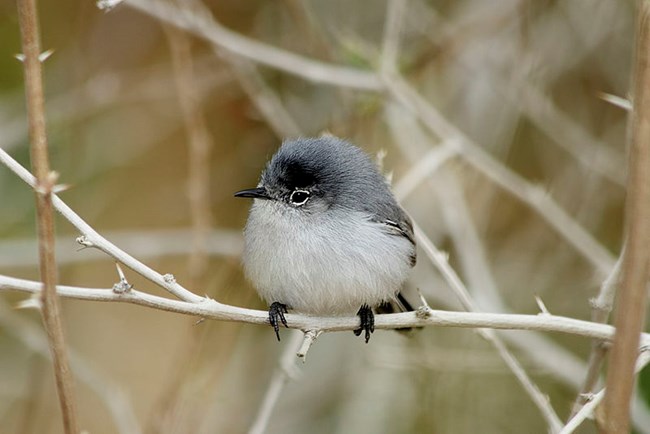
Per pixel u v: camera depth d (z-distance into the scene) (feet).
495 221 44.34
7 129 41.34
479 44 41.81
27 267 43.14
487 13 39.96
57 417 40.11
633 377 15.88
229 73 43.09
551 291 42.32
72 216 20.66
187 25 34.94
